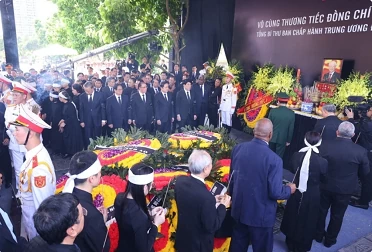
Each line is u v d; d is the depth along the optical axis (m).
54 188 2.41
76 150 6.26
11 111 3.85
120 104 6.48
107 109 6.44
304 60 7.28
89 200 1.91
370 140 4.20
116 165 2.86
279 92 6.36
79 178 1.88
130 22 10.91
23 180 2.34
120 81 8.34
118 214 2.00
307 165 3.00
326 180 3.13
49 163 2.37
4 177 4.39
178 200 2.34
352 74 6.11
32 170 2.29
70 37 15.82
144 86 6.72
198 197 2.21
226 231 3.08
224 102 8.07
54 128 6.28
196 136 3.79
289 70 7.68
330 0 6.50
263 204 2.59
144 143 3.44
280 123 5.50
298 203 3.17
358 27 5.97
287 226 3.29
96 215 1.85
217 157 3.42
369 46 5.80
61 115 6.22
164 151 3.29
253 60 9.02
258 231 2.66
